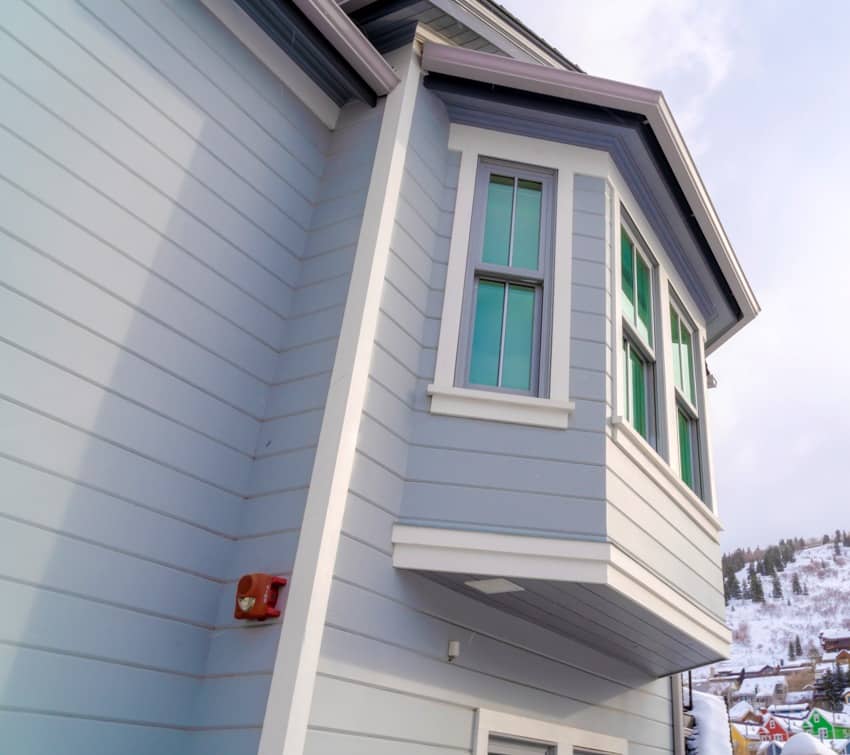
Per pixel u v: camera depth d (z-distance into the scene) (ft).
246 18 13.44
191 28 12.50
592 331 13.97
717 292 20.25
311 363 12.23
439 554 11.73
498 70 14.74
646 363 16.66
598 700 16.19
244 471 11.78
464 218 14.52
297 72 14.29
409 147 14.02
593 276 14.47
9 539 8.80
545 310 14.20
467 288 14.06
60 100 10.37
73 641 9.15
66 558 9.29
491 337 14.05
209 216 12.10
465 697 12.46
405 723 11.12
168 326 11.12
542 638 14.79
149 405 10.62
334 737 9.86
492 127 15.53
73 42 10.69
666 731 19.24
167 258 11.32
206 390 11.46
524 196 15.34
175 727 9.99
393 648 11.23
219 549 11.15
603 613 13.61
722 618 16.62
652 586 13.25
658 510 14.53
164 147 11.64
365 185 13.62
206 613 10.77
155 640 10.03
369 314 12.10
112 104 11.03
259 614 10.00
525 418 12.90
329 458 10.94
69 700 8.96
